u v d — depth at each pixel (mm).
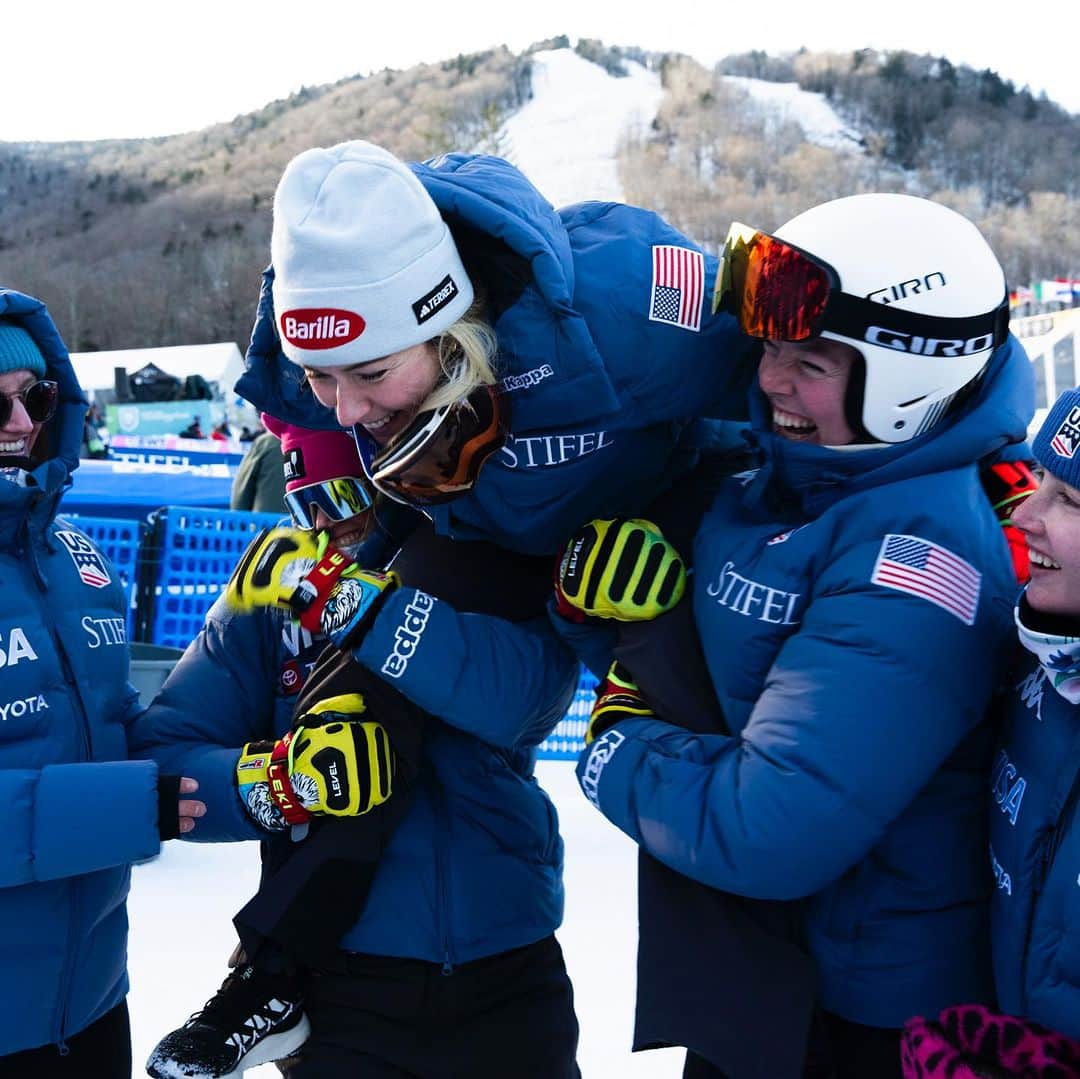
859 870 1431
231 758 1755
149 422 16594
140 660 3887
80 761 1652
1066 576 1192
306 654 1854
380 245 1475
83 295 73625
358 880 1686
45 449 1743
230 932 3135
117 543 4820
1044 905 1218
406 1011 1728
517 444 1691
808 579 1443
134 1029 2584
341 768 1637
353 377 1545
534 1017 1812
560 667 1821
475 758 1834
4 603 1587
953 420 1493
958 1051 1146
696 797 1409
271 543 1771
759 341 1695
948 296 1392
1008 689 1381
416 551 1893
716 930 1495
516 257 1601
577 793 4590
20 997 1551
